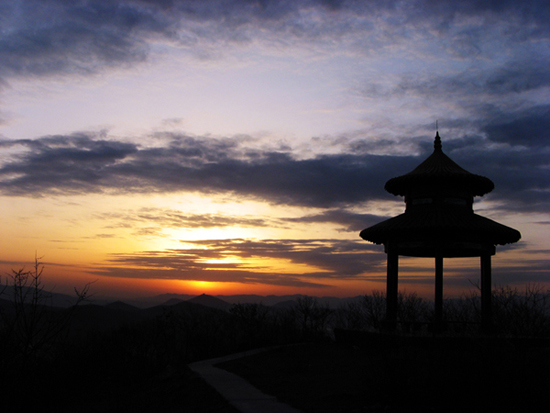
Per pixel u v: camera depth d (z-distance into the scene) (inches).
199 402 549.0
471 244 751.7
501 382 404.5
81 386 691.4
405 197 853.2
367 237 829.8
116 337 946.1
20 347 434.0
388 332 743.1
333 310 1251.2
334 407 458.0
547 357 476.7
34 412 495.8
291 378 633.6
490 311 737.0
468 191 810.2
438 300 743.1
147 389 714.2
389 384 446.9
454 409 406.9
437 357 461.1
